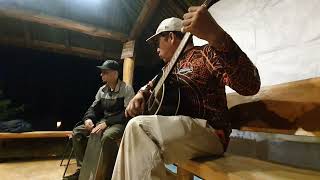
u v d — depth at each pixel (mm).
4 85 7215
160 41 1680
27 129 4168
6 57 7207
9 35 4895
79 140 3111
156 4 3826
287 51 1770
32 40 5062
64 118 7934
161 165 1140
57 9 4789
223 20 2395
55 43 5250
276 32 1864
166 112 1403
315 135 1256
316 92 1288
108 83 3158
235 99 1884
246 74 1163
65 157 4414
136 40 4953
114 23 5199
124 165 1165
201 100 1368
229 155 1434
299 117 1351
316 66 1575
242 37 2178
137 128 1180
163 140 1195
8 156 4203
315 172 1094
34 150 4410
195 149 1306
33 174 3240
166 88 1429
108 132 2572
